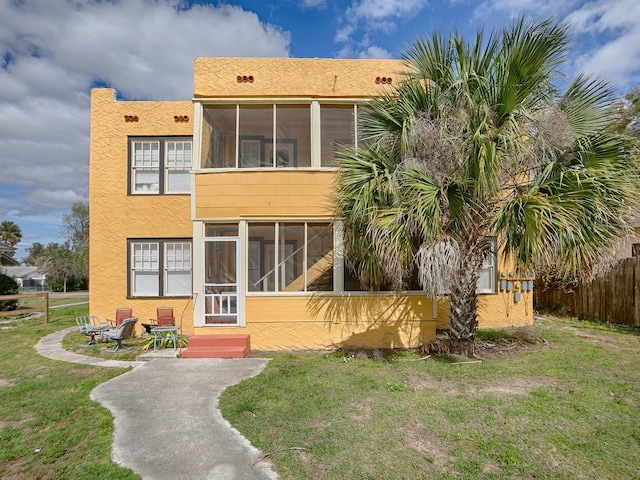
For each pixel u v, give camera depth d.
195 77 8.77
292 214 8.62
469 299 7.03
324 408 4.77
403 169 6.36
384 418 4.43
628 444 3.78
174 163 11.28
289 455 3.66
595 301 10.65
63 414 4.75
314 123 8.78
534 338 8.32
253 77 8.78
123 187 11.16
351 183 6.84
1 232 59.97
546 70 6.28
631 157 5.82
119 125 11.20
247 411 4.74
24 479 3.41
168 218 11.16
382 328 8.47
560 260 5.66
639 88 14.64
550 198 5.75
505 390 5.28
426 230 5.81
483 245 6.89
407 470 3.38
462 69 6.55
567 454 3.61
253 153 9.20
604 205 5.53
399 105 7.06
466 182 5.93
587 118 6.51
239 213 8.61
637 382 5.52
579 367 6.29
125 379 6.18
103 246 11.07
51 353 8.26
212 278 9.12
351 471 3.38
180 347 7.98
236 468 3.46
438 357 7.12
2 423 4.55
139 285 11.16
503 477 3.27
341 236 8.54
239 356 7.61
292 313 8.48
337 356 7.54
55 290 38.19
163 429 4.29
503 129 5.91
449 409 4.64
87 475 3.38
